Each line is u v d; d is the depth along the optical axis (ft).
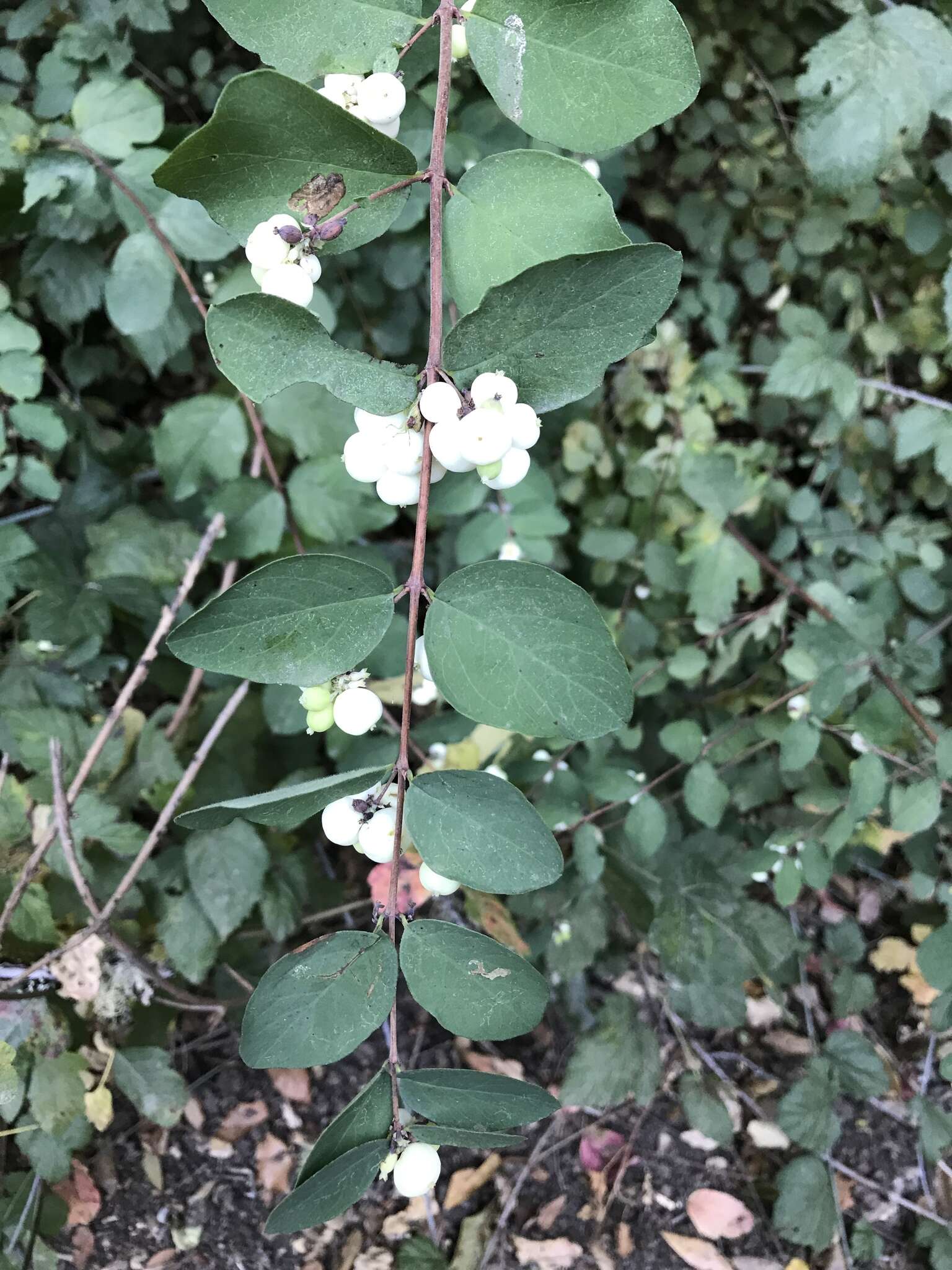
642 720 1.84
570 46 0.65
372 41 0.67
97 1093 1.34
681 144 1.76
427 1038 1.78
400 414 0.66
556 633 0.65
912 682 1.59
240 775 1.62
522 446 0.64
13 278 1.61
